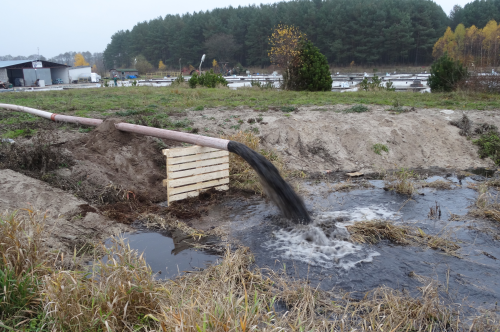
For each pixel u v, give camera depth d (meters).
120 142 8.10
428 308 3.79
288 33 20.52
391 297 4.01
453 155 10.06
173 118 10.98
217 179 7.40
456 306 4.02
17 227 3.89
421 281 4.50
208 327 3.00
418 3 76.94
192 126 10.26
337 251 5.28
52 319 3.25
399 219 6.34
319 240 5.59
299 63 19.92
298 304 3.97
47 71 46.38
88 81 54.09
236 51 86.25
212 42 83.75
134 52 101.06
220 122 10.66
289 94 16.69
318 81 19.44
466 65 17.73
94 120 8.91
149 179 7.44
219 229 5.92
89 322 3.19
